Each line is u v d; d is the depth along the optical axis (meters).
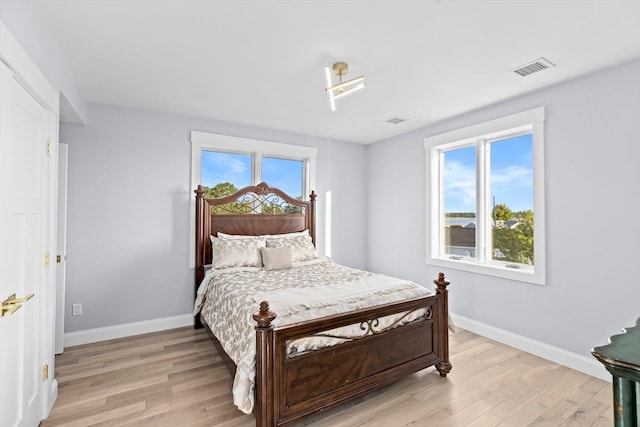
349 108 3.31
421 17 1.79
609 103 2.38
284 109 3.35
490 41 2.04
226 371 2.51
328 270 3.25
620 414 0.64
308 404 1.80
